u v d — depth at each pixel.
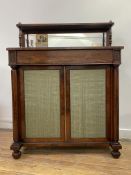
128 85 2.37
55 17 2.48
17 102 1.91
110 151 2.05
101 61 1.85
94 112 1.93
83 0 2.40
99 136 1.94
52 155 1.97
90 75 1.90
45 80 1.91
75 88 1.91
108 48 1.83
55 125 1.93
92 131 1.94
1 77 2.66
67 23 2.22
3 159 1.89
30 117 1.94
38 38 2.18
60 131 1.94
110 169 1.70
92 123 1.93
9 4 2.57
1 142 2.27
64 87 1.90
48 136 1.95
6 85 2.66
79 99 1.92
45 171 1.68
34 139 1.95
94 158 1.91
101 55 1.85
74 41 2.18
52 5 2.47
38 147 2.12
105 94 1.91
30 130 1.95
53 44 2.19
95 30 2.15
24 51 1.85
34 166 1.76
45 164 1.80
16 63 1.86
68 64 1.86
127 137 2.39
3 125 2.71
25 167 1.74
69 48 1.83
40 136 1.95
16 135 1.92
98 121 1.93
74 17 2.43
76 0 2.41
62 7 2.45
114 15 2.35
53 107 1.92
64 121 1.93
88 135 1.94
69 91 1.91
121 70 2.36
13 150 1.91
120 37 2.35
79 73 1.89
